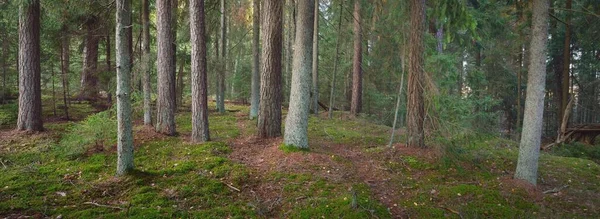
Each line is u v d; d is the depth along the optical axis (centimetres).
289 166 668
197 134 842
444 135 731
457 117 788
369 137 1027
